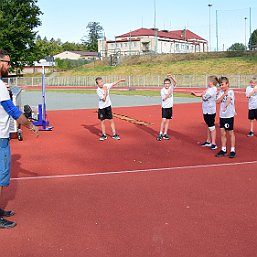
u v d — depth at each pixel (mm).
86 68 66312
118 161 8602
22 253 4191
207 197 5961
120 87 50469
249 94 11609
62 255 4133
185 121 15484
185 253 4137
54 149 10031
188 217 5145
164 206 5574
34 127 4895
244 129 13234
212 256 4066
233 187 6477
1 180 4859
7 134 4828
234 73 49469
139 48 82438
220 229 4750
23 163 8461
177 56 62062
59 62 80062
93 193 6230
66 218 5160
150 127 13914
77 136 12086
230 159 8680
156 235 4594
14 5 63375
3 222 4863
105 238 4531
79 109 21328
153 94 36125
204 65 54312
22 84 59531
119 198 5961
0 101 4629
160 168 7898
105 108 11180
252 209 5426
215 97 9680
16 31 62562
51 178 7188
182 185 6617
